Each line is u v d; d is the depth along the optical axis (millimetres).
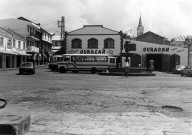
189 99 11570
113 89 15461
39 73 34750
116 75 32250
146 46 51656
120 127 6367
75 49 50938
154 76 32469
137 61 51625
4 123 5316
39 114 8000
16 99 11070
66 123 6777
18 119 5707
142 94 13211
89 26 50875
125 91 14453
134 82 21438
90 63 37469
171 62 51719
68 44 51031
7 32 48750
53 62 40594
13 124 5297
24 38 56531
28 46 57906
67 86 17141
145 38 62312
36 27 61844
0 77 25516
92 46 50719
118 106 9664
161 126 6504
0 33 43125
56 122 6887
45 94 12805
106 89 15414
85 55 37562
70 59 37656
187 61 51562
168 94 13297
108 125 6570
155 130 6070
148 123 6848
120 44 50250
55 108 9109
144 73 32938
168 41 64812
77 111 8602
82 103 10227
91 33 50719
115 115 7945
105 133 5789
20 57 54438
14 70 40875
